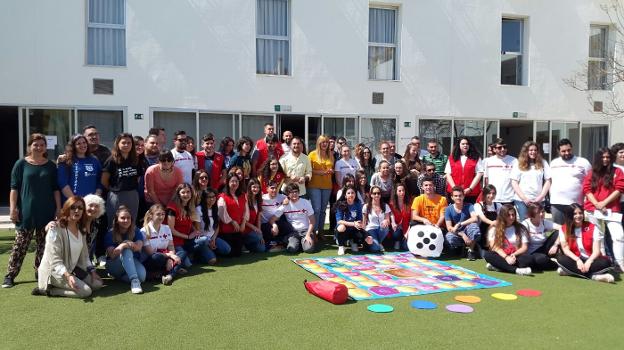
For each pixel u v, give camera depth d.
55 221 4.94
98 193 5.69
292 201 7.17
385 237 7.14
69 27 9.88
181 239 6.12
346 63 11.44
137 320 4.15
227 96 10.73
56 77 9.86
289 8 11.14
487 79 12.43
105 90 10.08
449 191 7.48
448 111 12.17
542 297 4.85
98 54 10.20
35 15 9.72
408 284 5.27
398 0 11.69
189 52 10.46
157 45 10.27
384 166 7.41
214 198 6.43
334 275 5.62
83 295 4.77
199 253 6.23
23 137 9.80
